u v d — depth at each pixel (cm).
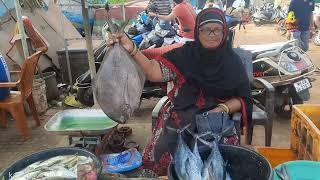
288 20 802
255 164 199
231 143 235
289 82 500
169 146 246
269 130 408
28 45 598
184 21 624
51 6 810
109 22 228
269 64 501
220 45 239
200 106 247
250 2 2081
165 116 264
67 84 715
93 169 191
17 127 528
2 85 468
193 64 242
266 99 412
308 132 284
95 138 360
